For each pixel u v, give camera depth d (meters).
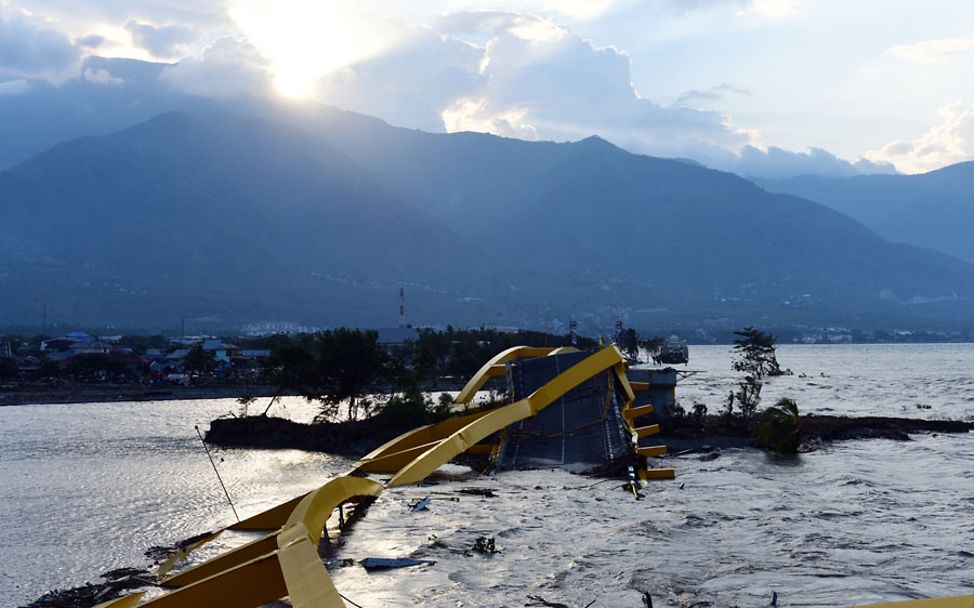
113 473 88.94
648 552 53.22
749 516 63.62
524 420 96.25
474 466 86.19
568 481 77.19
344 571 49.22
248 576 38.38
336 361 121.06
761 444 101.88
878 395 195.12
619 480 77.50
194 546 54.59
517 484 75.88
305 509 47.66
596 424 93.19
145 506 70.94
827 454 98.00
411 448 84.75
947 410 159.75
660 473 80.06
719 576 48.38
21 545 58.22
